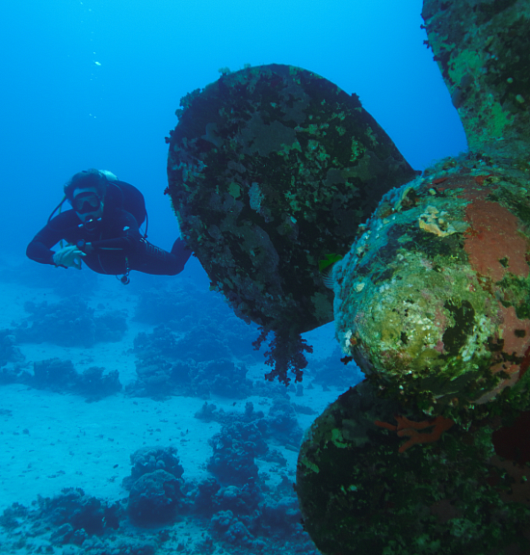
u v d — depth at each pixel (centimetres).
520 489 182
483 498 190
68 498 812
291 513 853
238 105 252
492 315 112
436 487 200
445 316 108
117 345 2064
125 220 490
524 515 183
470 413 134
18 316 2350
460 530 195
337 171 247
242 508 853
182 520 834
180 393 1539
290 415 1393
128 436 1182
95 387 1450
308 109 241
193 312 2544
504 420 175
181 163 274
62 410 1311
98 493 898
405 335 108
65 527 755
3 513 799
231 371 1692
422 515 203
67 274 3081
